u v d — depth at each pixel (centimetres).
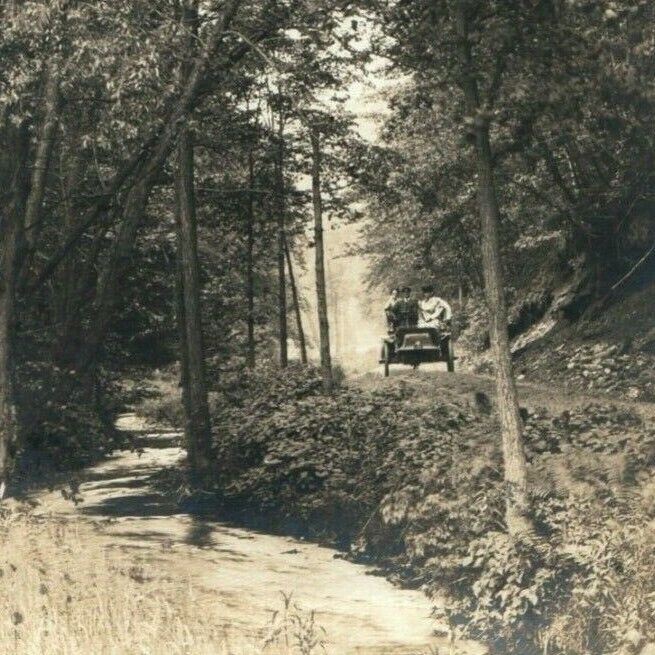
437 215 1931
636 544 735
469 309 3959
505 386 927
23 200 1515
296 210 2470
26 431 1516
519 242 3062
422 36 977
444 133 1731
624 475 861
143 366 3419
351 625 861
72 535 1228
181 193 1959
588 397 1906
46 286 2320
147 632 702
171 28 1453
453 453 1199
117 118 1477
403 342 2489
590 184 2592
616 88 885
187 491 1731
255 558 1179
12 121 1426
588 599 728
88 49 1389
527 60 923
